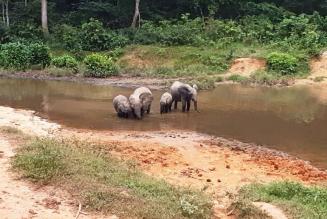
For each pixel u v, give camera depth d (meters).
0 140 11.59
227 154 13.36
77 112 18.12
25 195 8.56
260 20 36.56
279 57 29.03
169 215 8.09
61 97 21.36
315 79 27.66
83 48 32.38
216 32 34.12
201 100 21.30
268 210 8.85
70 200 8.48
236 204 8.96
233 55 30.30
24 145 11.00
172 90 18.67
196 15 39.22
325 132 16.31
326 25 34.91
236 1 38.88
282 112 19.30
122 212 8.08
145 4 38.56
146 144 13.86
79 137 14.22
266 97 22.66
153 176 10.74
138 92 17.59
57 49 32.44
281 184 10.37
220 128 16.31
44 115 17.44
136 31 34.50
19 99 20.69
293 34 32.97
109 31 34.22
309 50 30.31
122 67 29.33
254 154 13.52
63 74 27.61
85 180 9.09
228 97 22.33
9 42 31.98
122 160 11.59
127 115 17.20
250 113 18.91
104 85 25.12
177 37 33.09
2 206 8.11
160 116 17.75
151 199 8.66
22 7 37.22
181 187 9.92
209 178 11.34
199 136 15.14
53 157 9.81
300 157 13.49
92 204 8.30
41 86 24.44
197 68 29.19
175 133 15.35
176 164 12.23
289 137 15.54
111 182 9.23
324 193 9.92
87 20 37.25
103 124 16.27
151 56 31.12
